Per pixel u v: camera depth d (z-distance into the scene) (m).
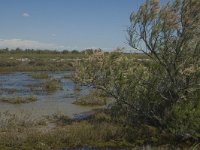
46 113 20.20
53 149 13.51
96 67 16.14
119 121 16.56
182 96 14.91
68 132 14.72
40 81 38.25
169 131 15.02
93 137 14.49
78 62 16.47
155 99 15.80
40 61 64.44
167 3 14.70
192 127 14.26
